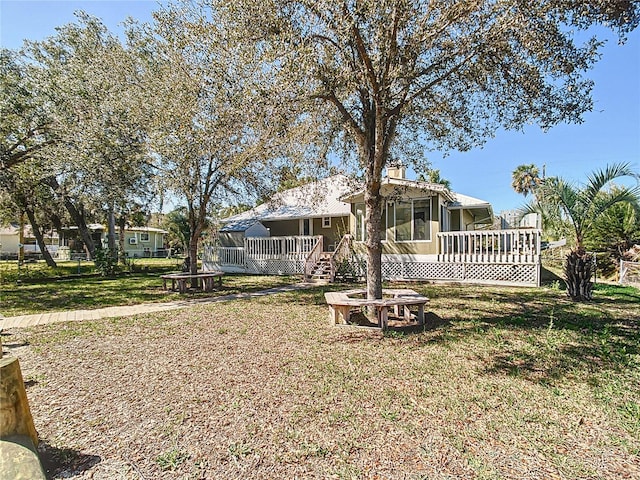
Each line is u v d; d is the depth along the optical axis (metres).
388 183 13.57
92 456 2.57
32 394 3.64
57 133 12.62
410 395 3.47
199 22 7.00
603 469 2.33
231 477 2.30
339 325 6.43
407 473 2.31
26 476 2.19
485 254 12.51
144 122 10.23
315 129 7.79
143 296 10.96
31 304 9.52
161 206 13.65
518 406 3.22
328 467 2.39
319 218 19.03
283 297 10.18
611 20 4.64
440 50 5.97
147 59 11.18
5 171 14.30
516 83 6.07
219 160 10.74
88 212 22.23
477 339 5.32
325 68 5.95
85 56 12.27
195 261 12.91
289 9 5.27
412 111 7.51
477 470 2.33
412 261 13.95
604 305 7.97
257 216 20.70
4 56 12.73
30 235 39.75
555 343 5.01
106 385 3.85
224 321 7.02
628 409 3.12
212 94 7.09
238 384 3.81
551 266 17.59
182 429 2.91
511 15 4.81
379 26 5.23
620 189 8.38
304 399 3.41
